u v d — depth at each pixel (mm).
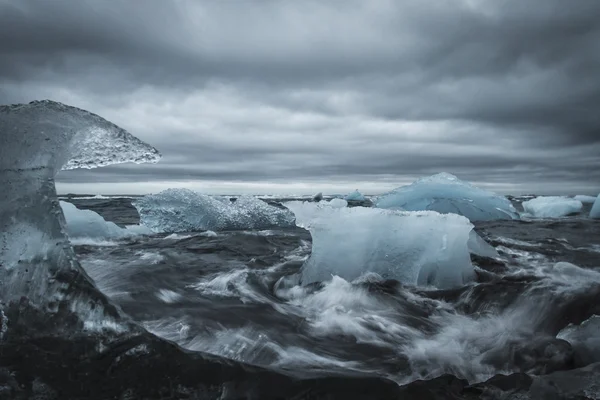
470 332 2748
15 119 2131
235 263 5008
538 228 9047
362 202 24344
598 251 6059
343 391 1731
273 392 1701
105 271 4297
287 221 10156
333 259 4027
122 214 14641
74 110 2330
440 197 11000
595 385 1748
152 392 1640
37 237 2059
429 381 1835
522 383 1786
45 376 1642
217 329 2643
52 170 2207
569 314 3021
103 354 1785
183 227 9008
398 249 4055
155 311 2973
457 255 3990
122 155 2475
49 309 1931
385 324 2904
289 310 3180
